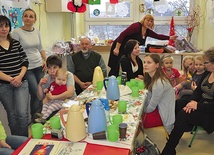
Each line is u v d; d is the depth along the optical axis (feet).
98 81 7.85
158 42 15.38
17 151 4.34
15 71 7.76
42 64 9.50
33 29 9.12
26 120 8.00
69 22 14.89
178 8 14.85
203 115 7.36
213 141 9.06
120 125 4.71
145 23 11.64
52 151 4.27
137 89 7.05
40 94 7.69
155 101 7.31
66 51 12.83
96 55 10.85
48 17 12.33
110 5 15.24
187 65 11.00
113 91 6.63
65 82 7.45
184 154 8.20
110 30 15.93
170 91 7.45
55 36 13.34
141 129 6.69
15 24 9.30
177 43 14.07
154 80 7.41
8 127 8.73
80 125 4.58
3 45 7.54
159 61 7.46
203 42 14.42
